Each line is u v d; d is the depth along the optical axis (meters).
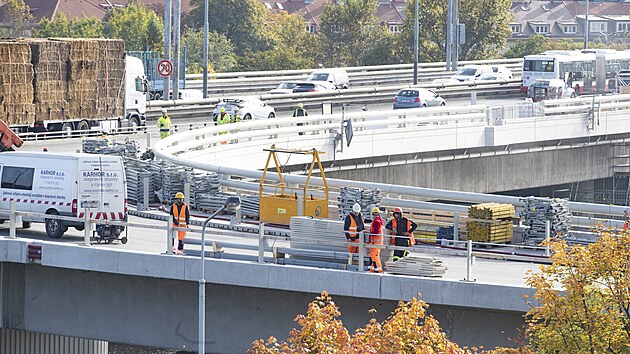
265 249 67.62
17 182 80.06
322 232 68.12
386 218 83.25
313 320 49.25
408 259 65.31
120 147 109.81
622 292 50.00
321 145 126.75
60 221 78.69
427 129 136.62
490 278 67.56
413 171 137.50
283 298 66.62
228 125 120.38
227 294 67.81
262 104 162.50
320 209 83.56
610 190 168.38
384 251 66.69
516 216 85.25
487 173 145.50
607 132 157.88
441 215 83.06
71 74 141.38
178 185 96.81
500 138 143.50
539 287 51.47
